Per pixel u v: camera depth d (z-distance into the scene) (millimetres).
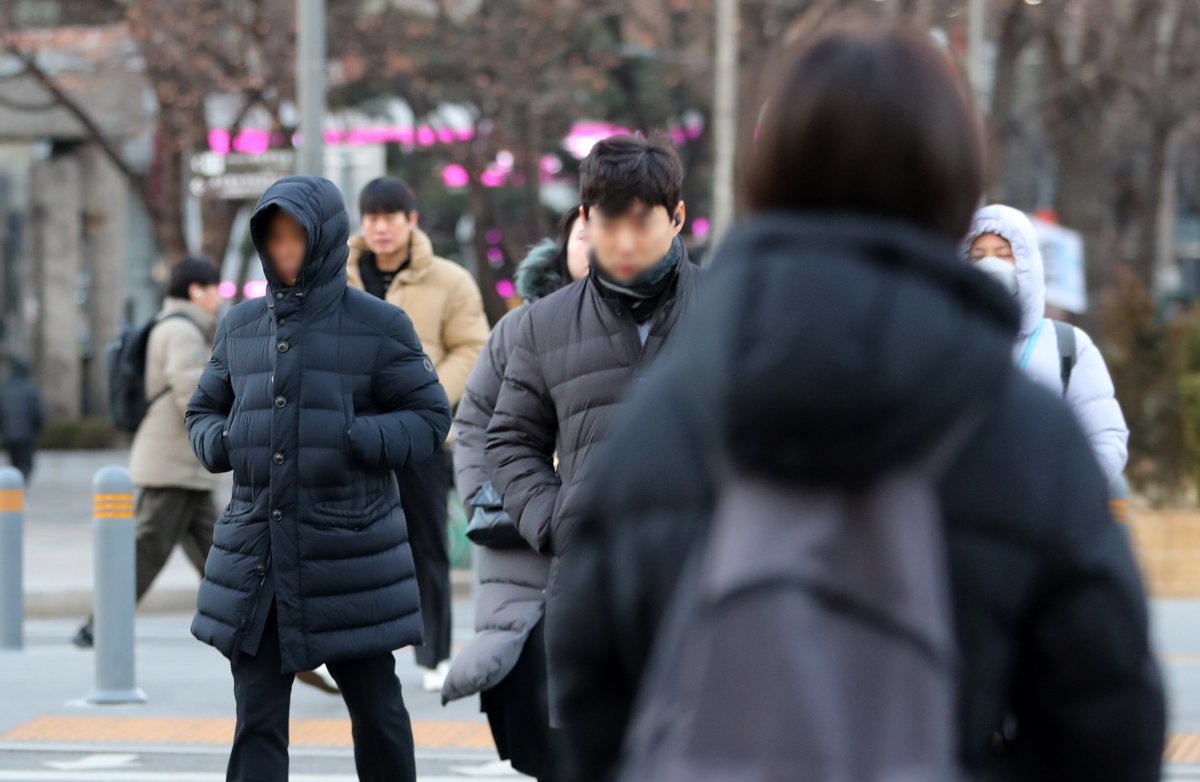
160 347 30906
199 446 17469
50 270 109375
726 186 75188
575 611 6238
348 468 16875
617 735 6312
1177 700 27656
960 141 5922
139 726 25328
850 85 5863
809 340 5316
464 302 26719
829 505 5430
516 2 87500
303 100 46625
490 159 90562
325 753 23469
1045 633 5699
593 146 14602
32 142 108188
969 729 5621
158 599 39719
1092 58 79188
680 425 5891
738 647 5250
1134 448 49844
